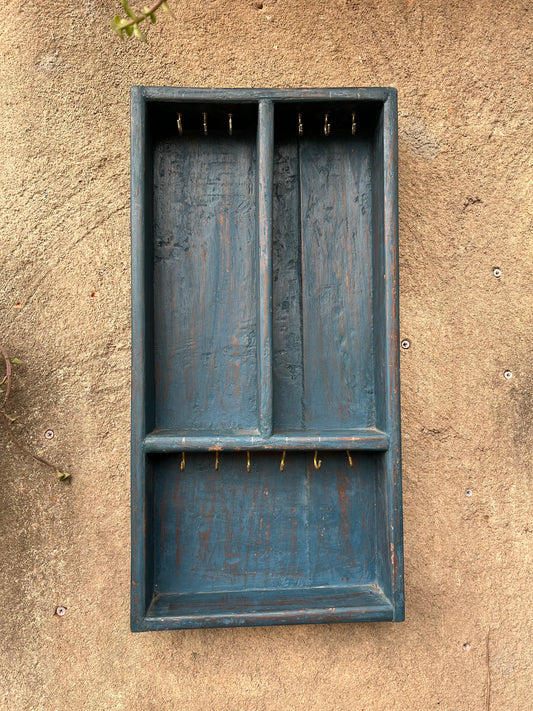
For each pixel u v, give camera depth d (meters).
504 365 1.45
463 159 1.46
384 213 1.25
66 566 1.35
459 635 1.41
